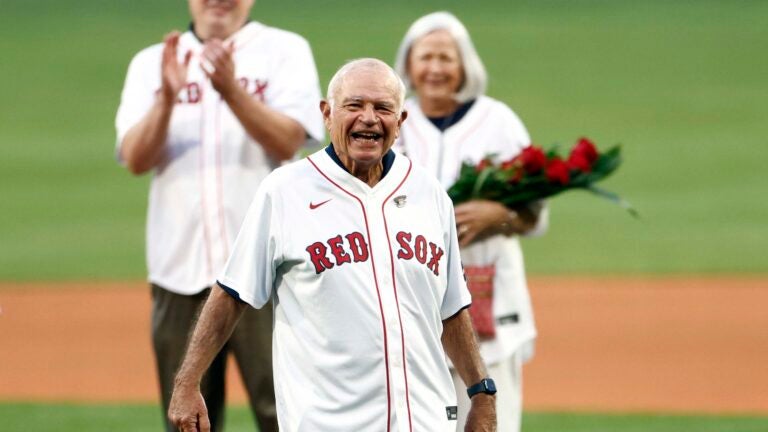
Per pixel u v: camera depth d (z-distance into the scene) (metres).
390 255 16.19
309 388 16.14
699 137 89.00
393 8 143.12
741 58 117.31
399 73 23.47
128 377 37.16
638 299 49.09
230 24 22.73
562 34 129.12
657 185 75.06
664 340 41.88
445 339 17.31
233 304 16.58
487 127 23.06
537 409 33.38
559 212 69.50
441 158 22.83
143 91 23.00
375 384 15.94
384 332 15.96
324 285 16.00
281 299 16.50
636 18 136.62
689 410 33.06
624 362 38.88
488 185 22.22
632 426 31.33
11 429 31.03
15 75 112.00
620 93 105.00
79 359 39.56
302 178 16.36
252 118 21.30
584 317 45.91
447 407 16.58
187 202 21.97
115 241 62.44
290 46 22.86
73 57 119.00
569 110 99.50
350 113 16.00
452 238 17.05
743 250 58.59
